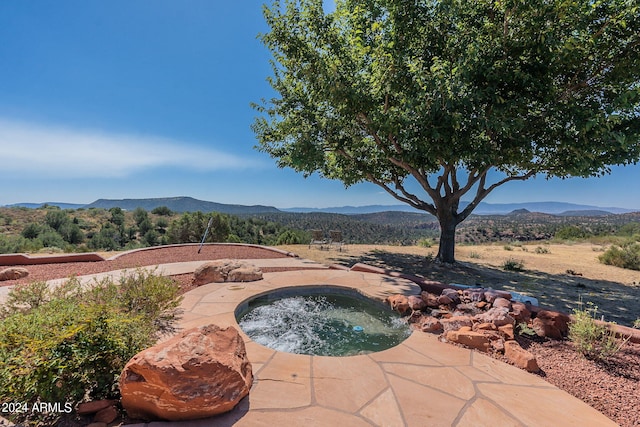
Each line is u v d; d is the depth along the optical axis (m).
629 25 5.07
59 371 1.96
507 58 5.64
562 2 4.82
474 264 8.84
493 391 2.44
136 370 1.96
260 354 3.00
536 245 14.88
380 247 12.47
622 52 5.38
